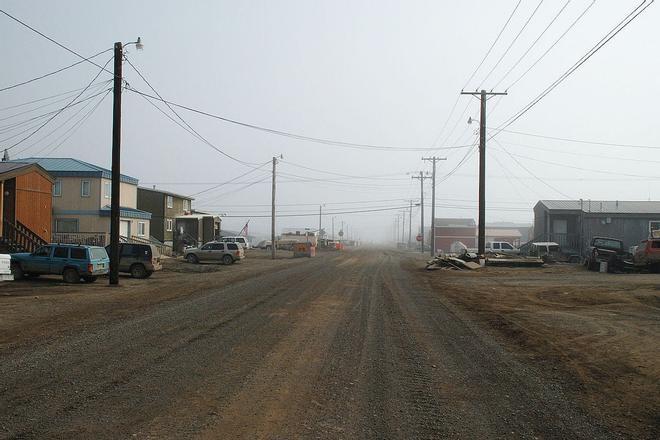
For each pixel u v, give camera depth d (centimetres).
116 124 2272
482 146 3725
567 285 2398
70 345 988
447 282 2562
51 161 4500
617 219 4888
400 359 923
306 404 664
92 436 543
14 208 3131
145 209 5578
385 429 584
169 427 573
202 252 4203
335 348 997
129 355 909
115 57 2267
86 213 4200
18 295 1823
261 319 1322
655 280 2631
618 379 815
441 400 698
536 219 5862
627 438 575
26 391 695
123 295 1848
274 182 5294
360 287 2212
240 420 600
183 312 1433
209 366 842
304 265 3956
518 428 599
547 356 968
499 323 1335
